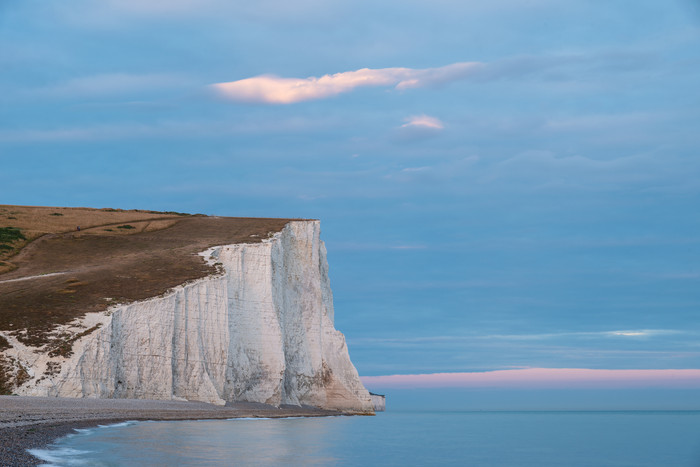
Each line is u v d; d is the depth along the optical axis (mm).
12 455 25531
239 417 57344
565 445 47125
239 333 68812
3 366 49250
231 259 71750
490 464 34906
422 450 40500
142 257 72875
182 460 29719
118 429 39250
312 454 35562
